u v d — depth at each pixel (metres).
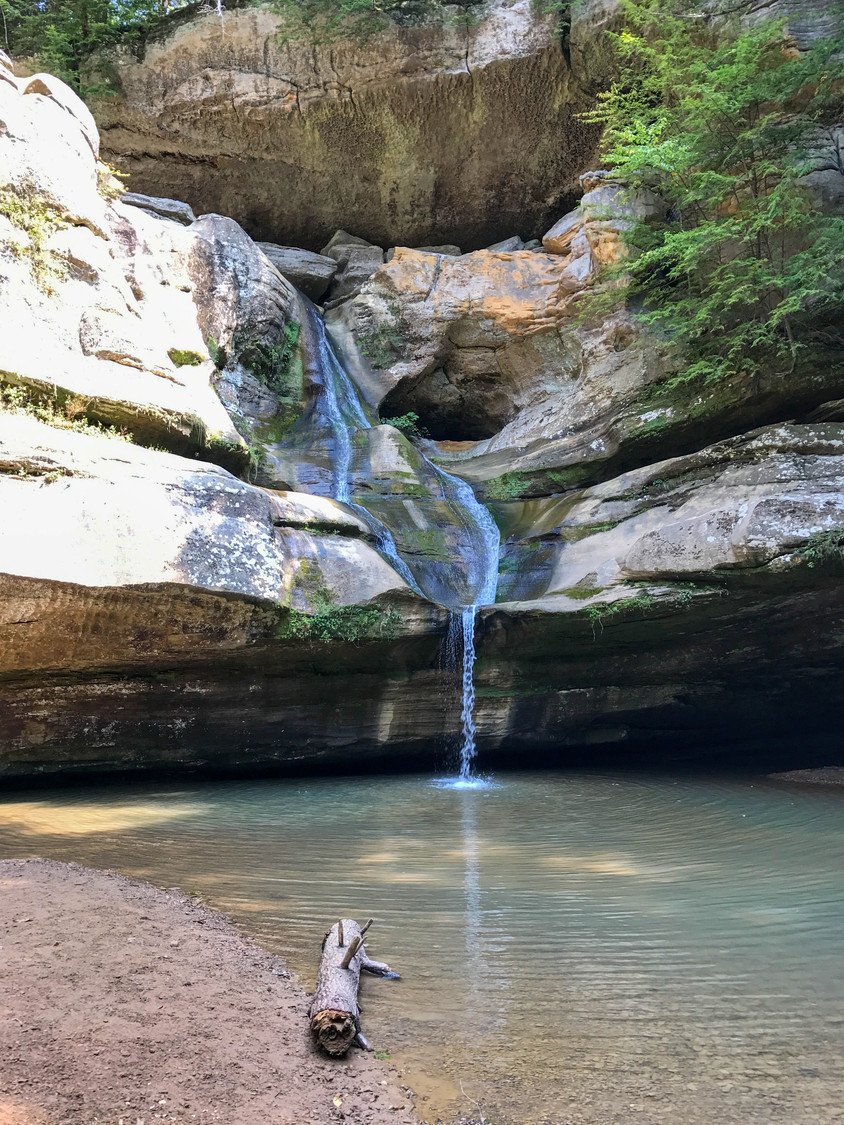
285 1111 2.81
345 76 18.00
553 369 17.05
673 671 12.34
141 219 14.50
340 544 11.05
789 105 13.50
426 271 17.97
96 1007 3.40
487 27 17.38
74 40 18.36
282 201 20.20
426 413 18.94
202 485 10.03
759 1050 3.30
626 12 14.63
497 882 5.72
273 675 10.57
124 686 9.71
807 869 6.14
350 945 3.78
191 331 13.26
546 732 12.36
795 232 12.71
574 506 13.45
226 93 18.31
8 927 4.16
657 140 13.36
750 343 12.29
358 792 9.80
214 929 4.56
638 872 6.04
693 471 11.88
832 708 13.49
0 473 8.69
